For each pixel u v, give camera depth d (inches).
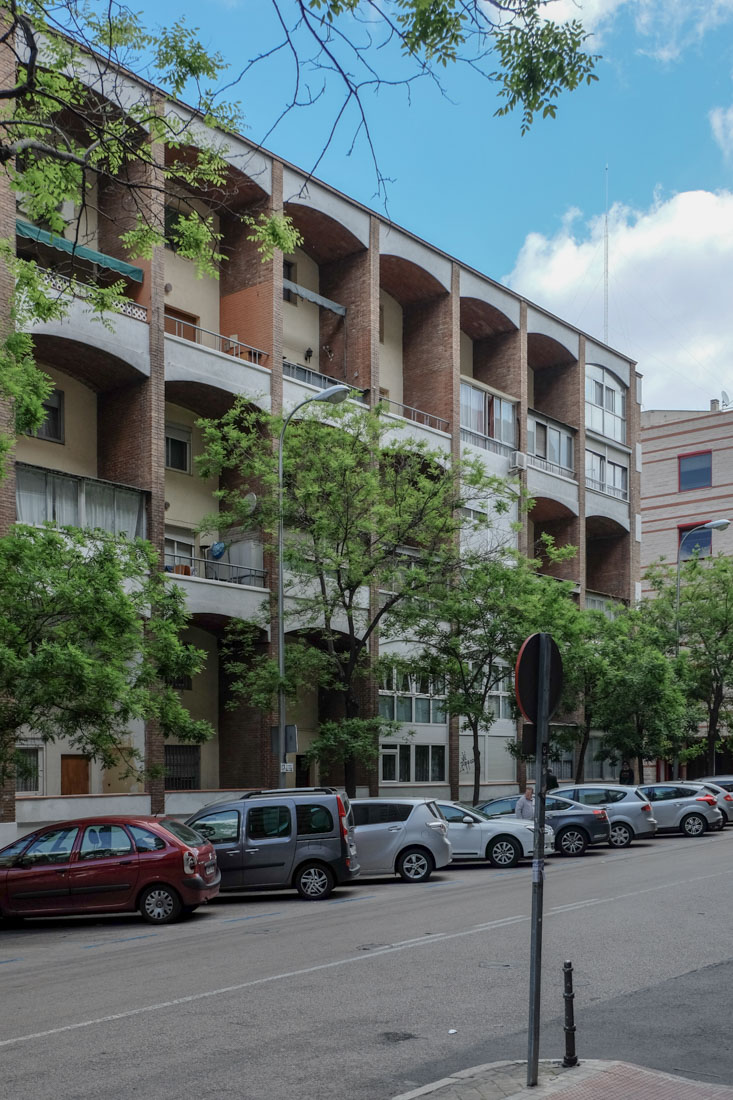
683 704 1437.0
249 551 1176.8
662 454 2341.3
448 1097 256.1
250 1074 293.7
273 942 529.0
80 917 703.1
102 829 665.0
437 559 1128.8
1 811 873.5
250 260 1227.2
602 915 587.8
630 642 1411.2
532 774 1614.2
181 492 1181.1
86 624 698.2
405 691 1266.0
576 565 1720.0
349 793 1053.2
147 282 1064.2
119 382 1070.4
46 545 705.0
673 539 2301.9
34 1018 370.6
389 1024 349.4
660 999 384.5
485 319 1614.2
